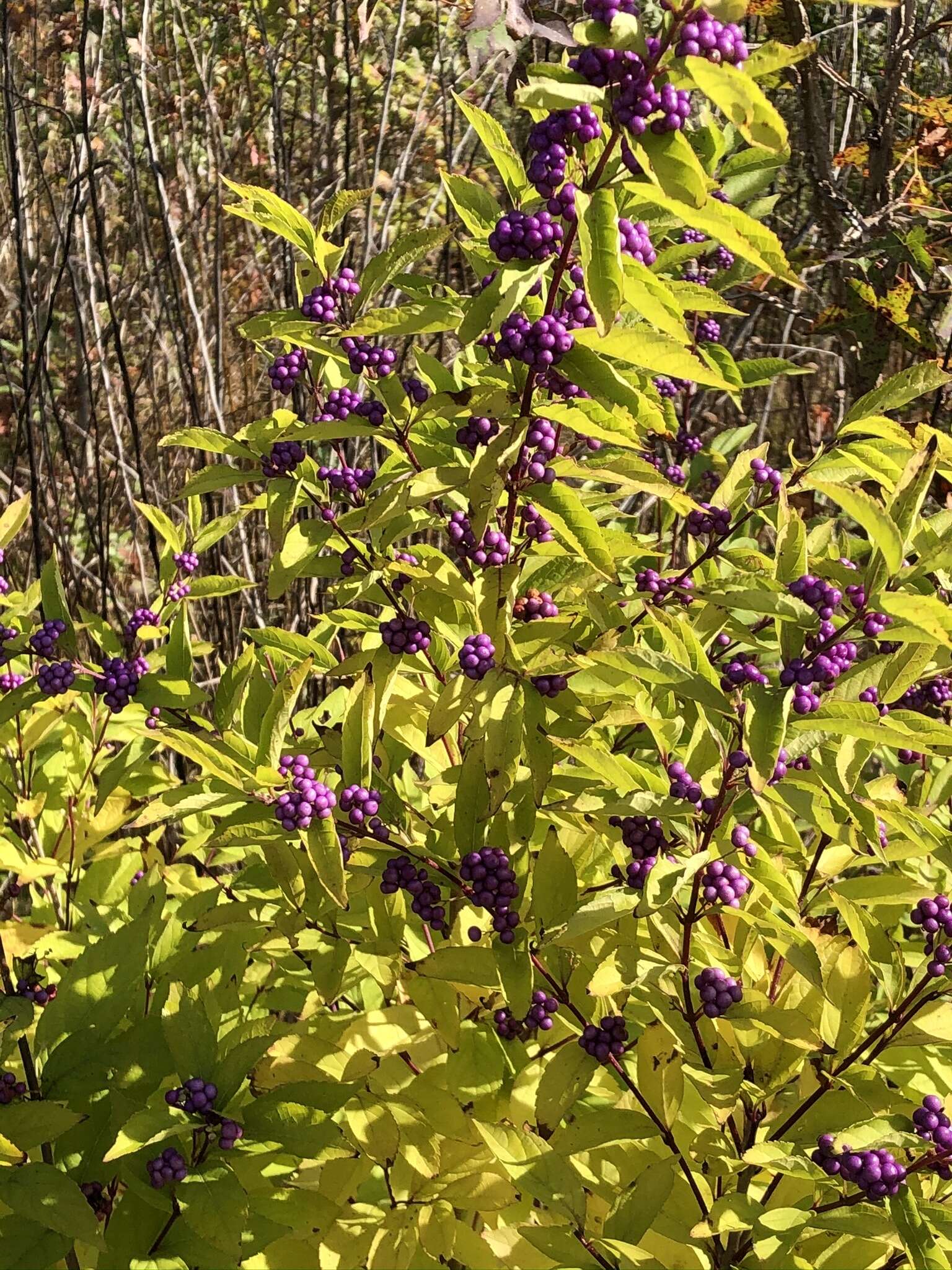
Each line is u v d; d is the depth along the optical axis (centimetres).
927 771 79
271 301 154
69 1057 66
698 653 60
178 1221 63
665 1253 65
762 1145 59
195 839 80
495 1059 72
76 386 167
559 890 67
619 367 71
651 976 61
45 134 170
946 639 54
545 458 65
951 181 124
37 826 98
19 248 131
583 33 53
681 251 73
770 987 70
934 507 105
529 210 70
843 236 120
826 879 72
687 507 66
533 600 70
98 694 76
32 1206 59
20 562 148
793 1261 60
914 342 108
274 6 149
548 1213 68
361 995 84
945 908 63
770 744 56
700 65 51
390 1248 65
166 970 74
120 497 163
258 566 150
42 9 170
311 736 85
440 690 77
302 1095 63
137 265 167
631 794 61
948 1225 59
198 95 164
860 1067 64
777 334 160
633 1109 70
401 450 71
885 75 122
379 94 157
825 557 73
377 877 71
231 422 156
